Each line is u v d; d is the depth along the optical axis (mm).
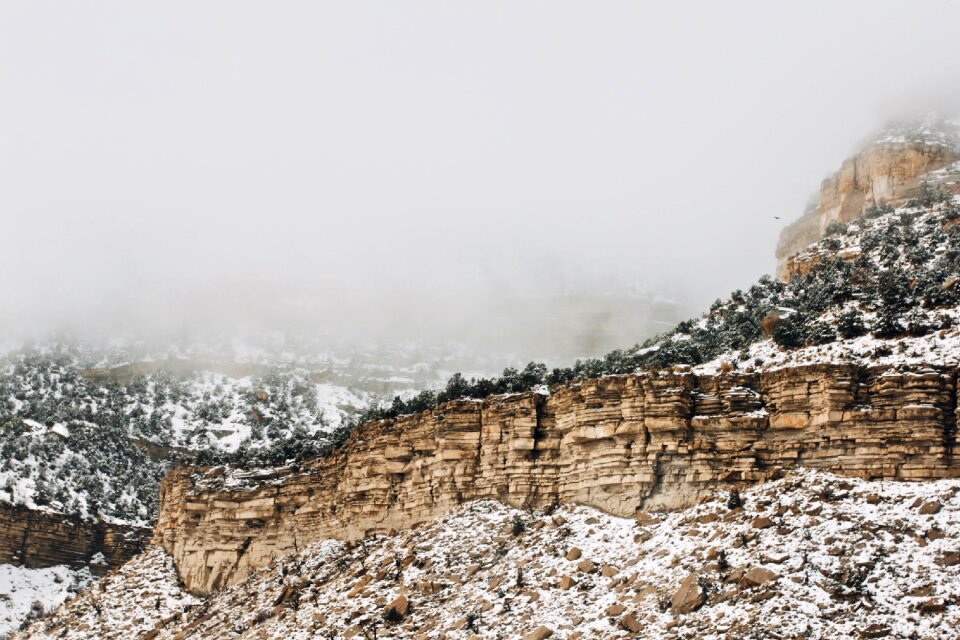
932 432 71000
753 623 61969
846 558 64750
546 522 82000
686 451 78500
